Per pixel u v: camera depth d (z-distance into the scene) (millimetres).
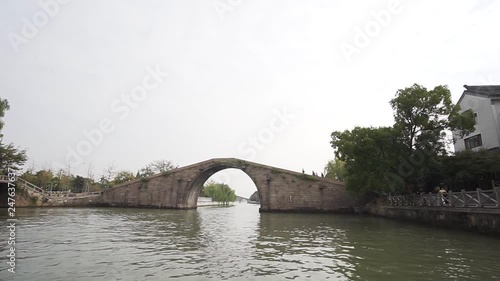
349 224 21828
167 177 46031
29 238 13883
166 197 45406
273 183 40719
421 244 12156
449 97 20250
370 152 22234
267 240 14055
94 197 46969
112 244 12570
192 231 17484
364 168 23578
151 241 13484
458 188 20531
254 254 10680
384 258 9875
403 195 23531
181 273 8102
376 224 21281
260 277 7762
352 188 28078
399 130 21250
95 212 34031
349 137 26578
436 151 20750
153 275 7871
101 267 8664
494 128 24250
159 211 39188
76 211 35094
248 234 16281
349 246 12242
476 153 20469
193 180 44812
